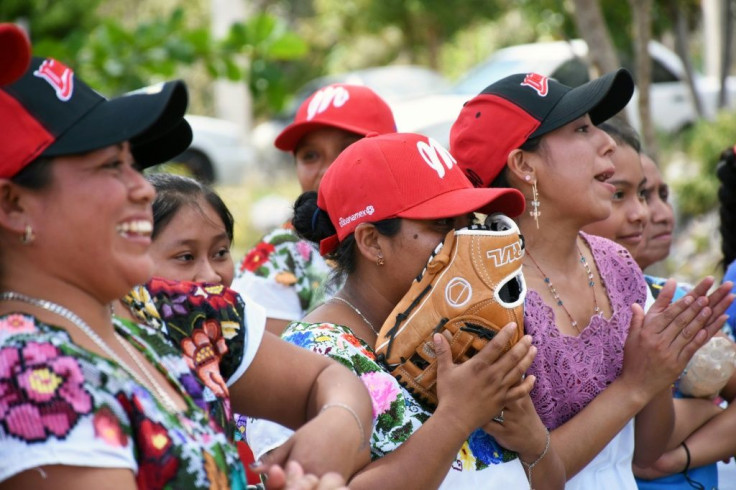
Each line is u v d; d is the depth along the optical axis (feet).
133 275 6.21
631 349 9.49
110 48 24.38
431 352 8.26
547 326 9.36
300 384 7.37
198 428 6.35
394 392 8.24
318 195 9.44
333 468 6.65
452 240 8.29
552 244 9.89
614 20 36.32
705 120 28.55
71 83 6.15
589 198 9.73
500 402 8.00
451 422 7.84
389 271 8.73
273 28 25.08
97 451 5.58
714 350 10.69
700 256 26.20
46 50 24.27
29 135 5.89
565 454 9.04
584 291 9.97
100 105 6.20
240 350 7.21
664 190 14.02
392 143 8.76
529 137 9.70
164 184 10.79
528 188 9.82
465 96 37.68
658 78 42.16
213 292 7.29
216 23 48.91
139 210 6.29
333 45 89.20
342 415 6.93
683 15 33.37
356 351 8.35
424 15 71.20
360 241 8.73
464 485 8.45
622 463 9.89
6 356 5.65
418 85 55.98
